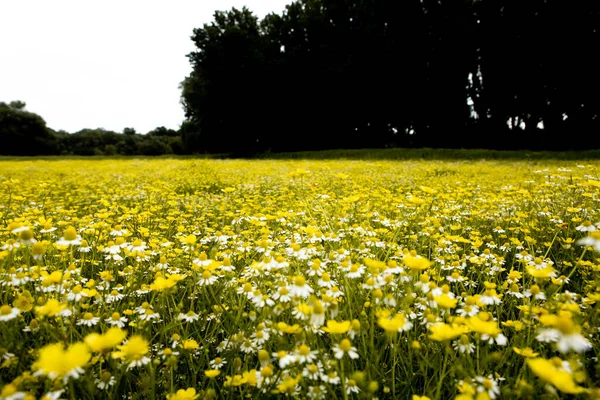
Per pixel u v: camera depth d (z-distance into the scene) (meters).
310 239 2.85
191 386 1.80
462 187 7.57
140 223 4.38
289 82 39.50
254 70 37.59
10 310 1.65
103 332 1.89
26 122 66.31
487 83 33.22
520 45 29.53
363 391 1.41
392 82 36.78
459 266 2.85
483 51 32.31
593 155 17.88
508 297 2.41
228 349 1.93
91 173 12.30
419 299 2.06
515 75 30.23
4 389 1.32
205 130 40.38
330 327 1.44
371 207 5.18
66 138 84.12
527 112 31.72
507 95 31.84
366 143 41.53
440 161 18.23
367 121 40.72
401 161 18.73
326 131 41.88
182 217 4.97
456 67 34.31
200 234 4.12
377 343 1.93
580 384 1.57
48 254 2.87
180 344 1.85
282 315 2.01
